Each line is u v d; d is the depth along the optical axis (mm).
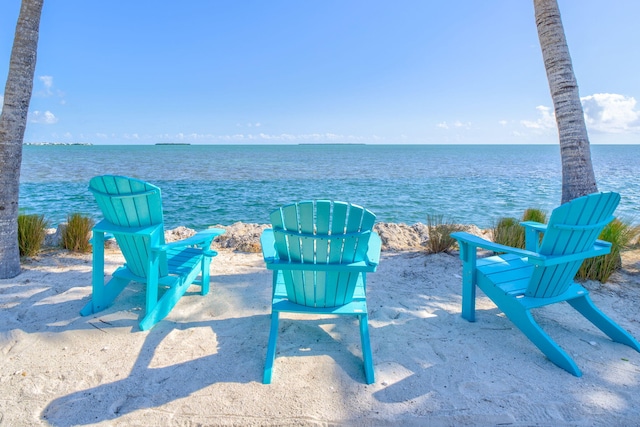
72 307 2941
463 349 2410
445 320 2842
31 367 2182
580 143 3863
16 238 3707
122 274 2994
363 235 2084
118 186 2525
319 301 2307
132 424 1758
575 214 2201
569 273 2424
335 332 2643
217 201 12117
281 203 11836
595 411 1842
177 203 11633
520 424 1763
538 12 4004
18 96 3568
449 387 2021
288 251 2180
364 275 2721
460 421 1773
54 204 10891
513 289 2543
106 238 2934
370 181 18844
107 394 1963
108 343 2451
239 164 33969
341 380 2082
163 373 2141
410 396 1947
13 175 3602
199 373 2141
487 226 8555
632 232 4695
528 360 2291
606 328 2545
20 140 3643
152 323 2674
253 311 2971
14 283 3471
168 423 1765
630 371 2188
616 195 2275
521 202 12008
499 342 2506
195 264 3189
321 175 22516
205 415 1812
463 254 2828
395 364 2238
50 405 1880
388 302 3180
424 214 10094
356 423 1762
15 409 1846
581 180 3854
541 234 4363
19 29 3537
